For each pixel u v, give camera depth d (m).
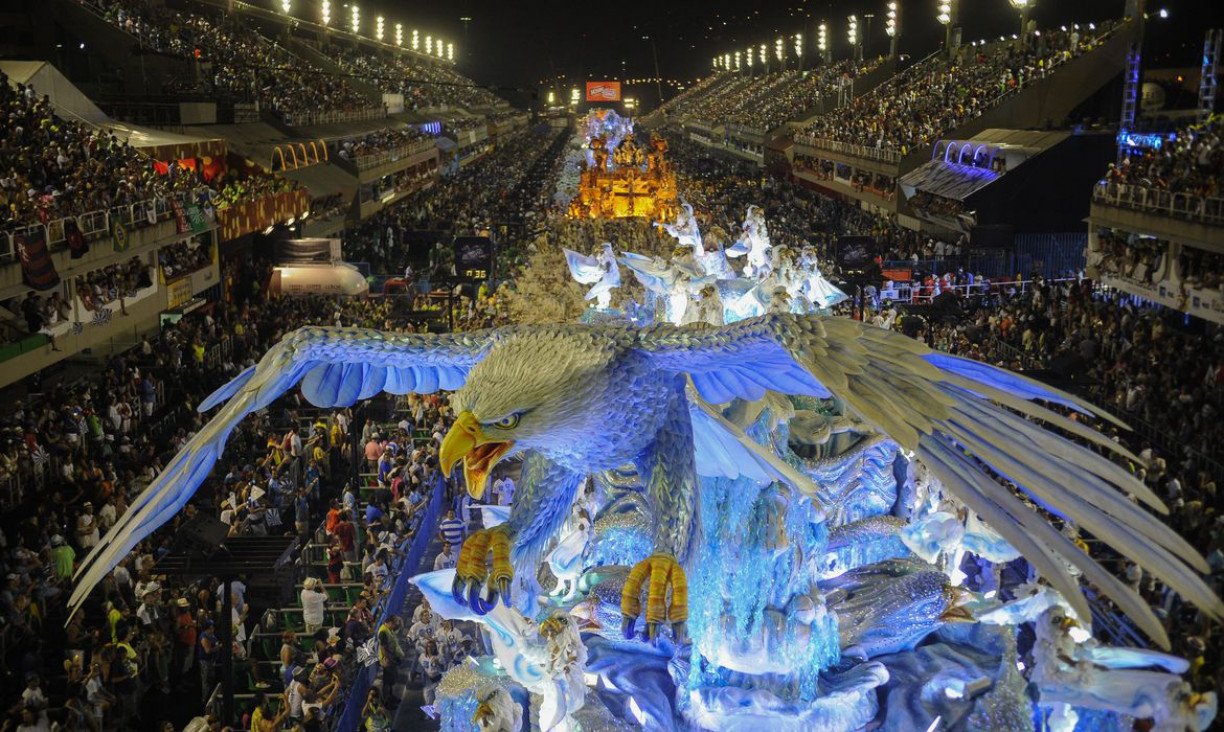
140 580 21.50
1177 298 33.62
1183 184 33.84
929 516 15.73
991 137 59.59
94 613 21.16
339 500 28.80
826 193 91.06
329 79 89.44
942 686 15.12
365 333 6.89
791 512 14.75
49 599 20.86
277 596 21.59
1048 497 4.88
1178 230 33.28
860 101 93.38
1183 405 26.95
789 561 14.77
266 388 6.62
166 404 33.50
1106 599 17.03
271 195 51.41
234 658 20.34
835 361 5.76
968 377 5.61
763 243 24.03
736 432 7.25
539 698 15.34
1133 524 4.64
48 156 32.22
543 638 13.70
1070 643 12.73
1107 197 39.12
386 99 103.69
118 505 24.33
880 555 17.27
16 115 32.81
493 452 6.51
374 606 22.03
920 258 56.34
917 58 106.44
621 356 6.56
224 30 82.81
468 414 6.34
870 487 17.16
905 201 64.62
